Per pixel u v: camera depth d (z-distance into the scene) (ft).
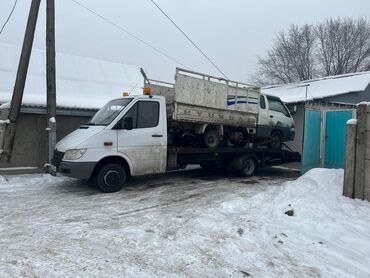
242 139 39.93
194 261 15.14
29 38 32.99
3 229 18.81
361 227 18.83
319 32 136.15
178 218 21.39
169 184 33.60
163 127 31.76
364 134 23.13
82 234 18.06
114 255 15.47
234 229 19.29
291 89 62.03
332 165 39.11
